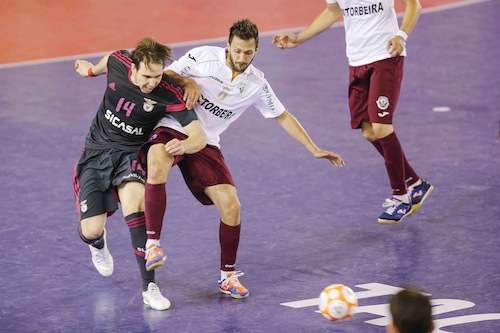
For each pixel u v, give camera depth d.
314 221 22.36
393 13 22.45
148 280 17.77
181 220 22.59
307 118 31.38
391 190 24.50
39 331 16.66
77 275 19.41
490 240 20.77
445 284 18.44
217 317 17.19
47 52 42.09
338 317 15.81
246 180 25.50
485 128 29.58
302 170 26.31
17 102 34.19
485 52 39.25
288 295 18.20
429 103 32.62
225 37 43.94
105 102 18.56
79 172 18.70
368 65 22.36
